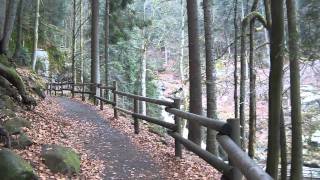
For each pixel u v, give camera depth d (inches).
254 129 576.1
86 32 1700.3
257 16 568.1
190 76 582.6
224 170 191.3
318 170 807.1
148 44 1502.2
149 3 1936.5
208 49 610.9
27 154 265.0
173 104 313.6
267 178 85.8
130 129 455.5
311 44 382.0
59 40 1780.3
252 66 590.9
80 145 347.9
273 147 369.1
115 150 342.6
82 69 1401.3
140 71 1427.2
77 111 605.9
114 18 1237.7
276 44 351.9
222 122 179.8
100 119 521.7
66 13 1886.1
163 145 384.2
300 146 430.0
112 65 1421.0
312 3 379.2
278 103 361.1
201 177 271.7
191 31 578.6
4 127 298.5
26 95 457.1
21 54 1189.7
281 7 347.3
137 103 429.7
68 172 251.9
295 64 420.5
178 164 299.6
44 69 1448.1
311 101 916.0
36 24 1237.7
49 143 308.7
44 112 502.9
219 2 1176.2
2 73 435.5
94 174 265.7
